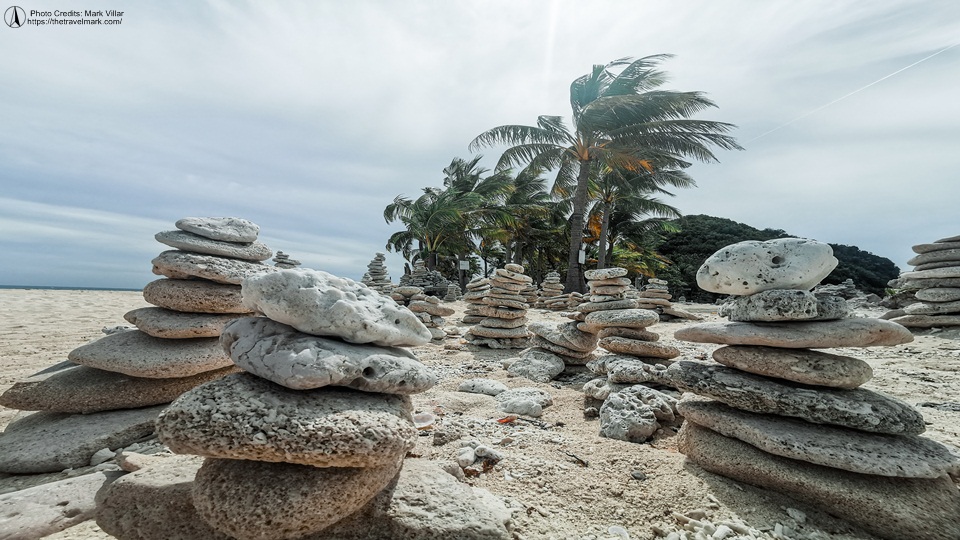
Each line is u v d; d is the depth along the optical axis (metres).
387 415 1.77
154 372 2.87
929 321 8.27
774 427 2.41
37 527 1.77
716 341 2.81
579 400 4.23
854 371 2.40
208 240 3.28
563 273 27.47
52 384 2.87
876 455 2.13
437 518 1.78
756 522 2.06
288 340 1.82
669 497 2.23
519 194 23.97
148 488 1.86
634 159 14.12
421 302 8.97
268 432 1.52
